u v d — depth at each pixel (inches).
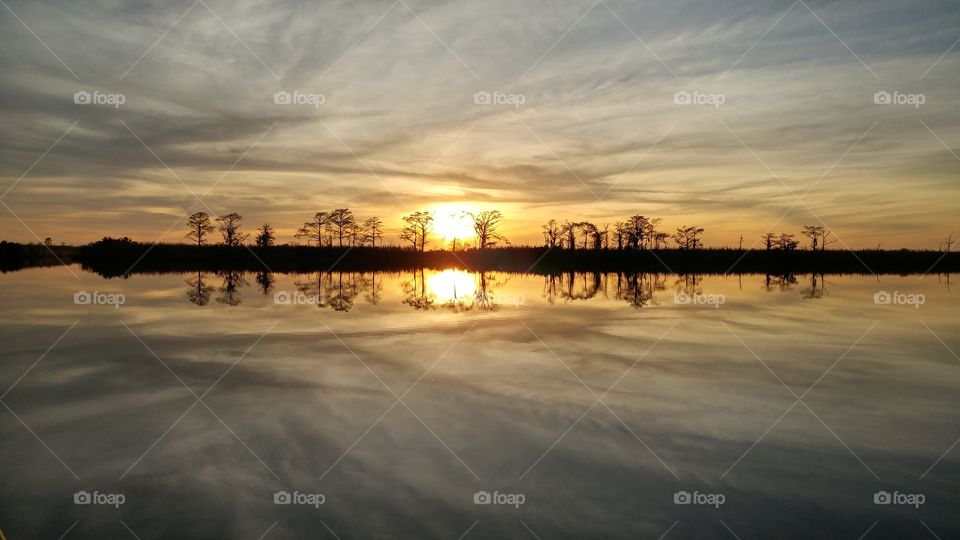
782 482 279.1
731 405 397.7
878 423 363.6
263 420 363.3
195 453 311.6
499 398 410.3
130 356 549.0
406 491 268.4
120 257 2696.9
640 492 267.9
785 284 1662.2
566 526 238.2
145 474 287.0
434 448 317.7
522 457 306.7
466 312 887.7
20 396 414.9
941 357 561.0
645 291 1348.4
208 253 2822.3
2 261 2443.4
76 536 232.1
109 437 335.9
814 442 330.0
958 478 283.7
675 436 338.3
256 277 1806.1
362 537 230.1
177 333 679.1
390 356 547.2
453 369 495.2
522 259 3157.0
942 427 355.9
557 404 396.2
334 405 393.1
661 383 453.4
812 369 505.0
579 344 613.3
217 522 242.2
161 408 387.2
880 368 512.4
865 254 2962.6
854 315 883.4
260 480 279.7
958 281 1856.5
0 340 633.0
